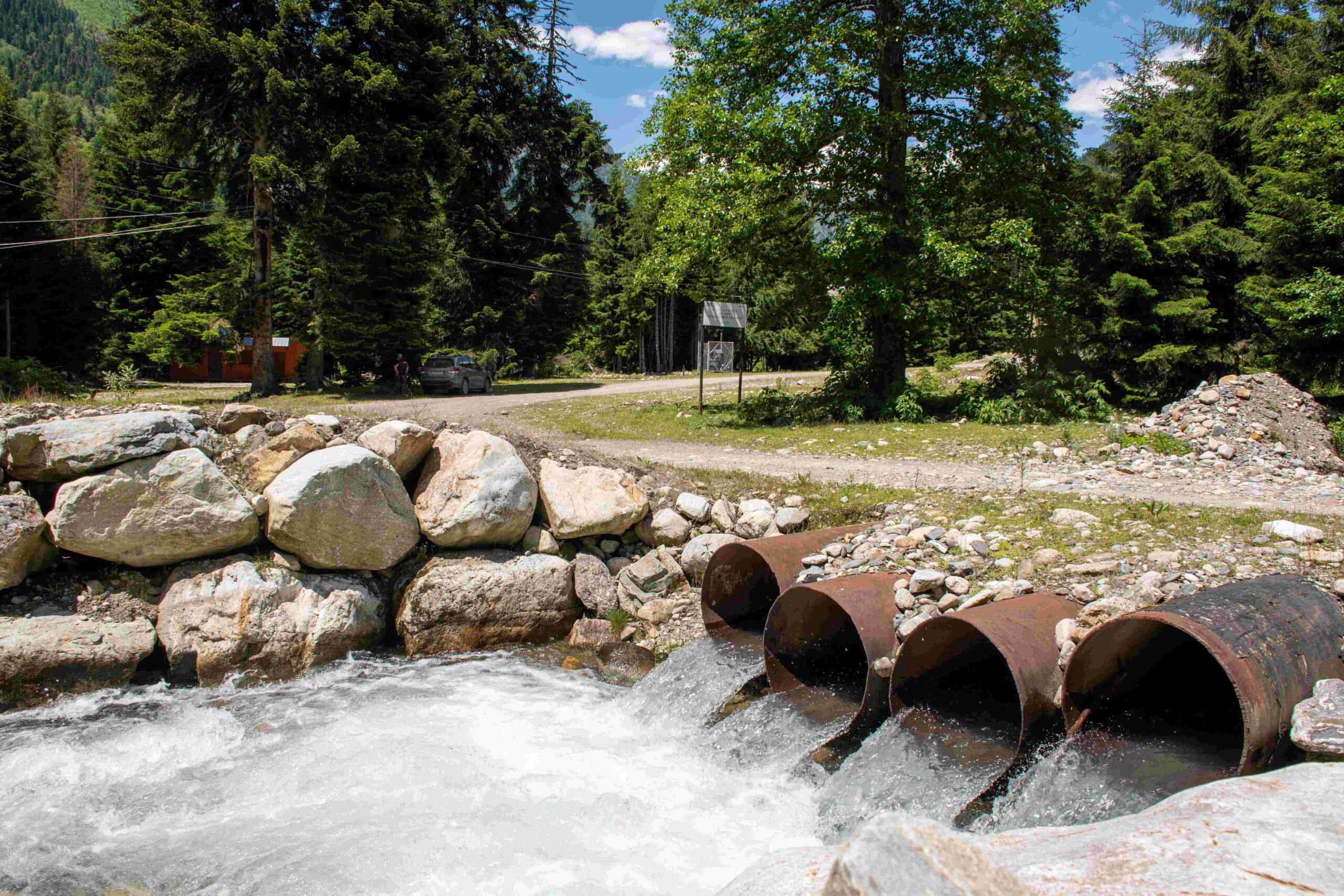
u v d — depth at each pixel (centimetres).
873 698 631
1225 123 2720
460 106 3131
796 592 703
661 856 489
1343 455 1419
